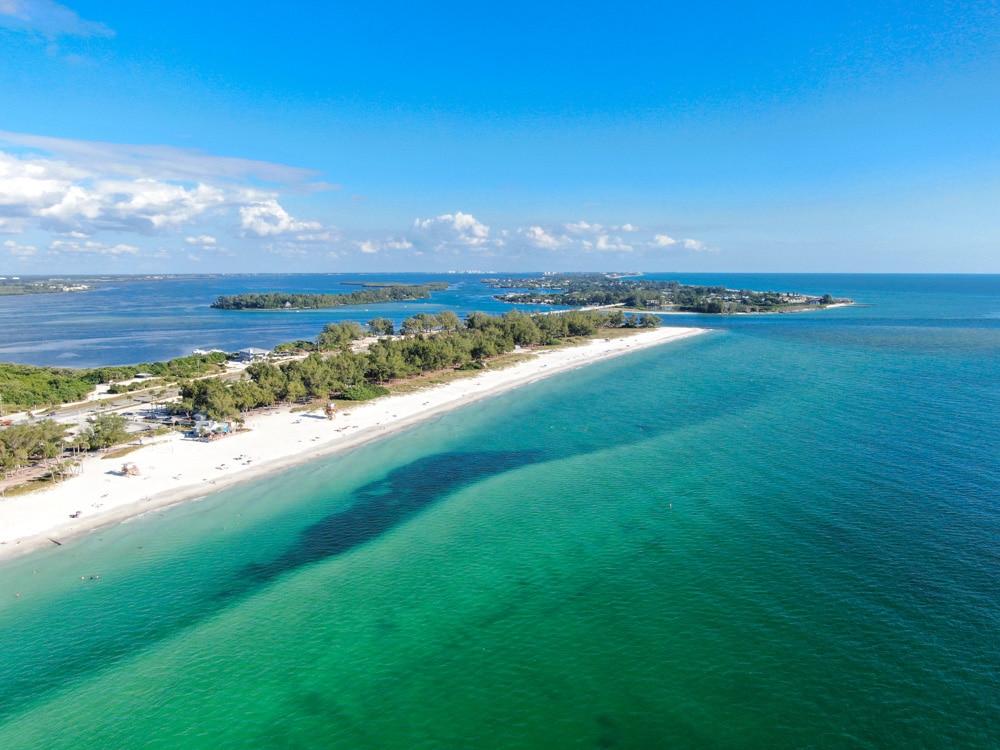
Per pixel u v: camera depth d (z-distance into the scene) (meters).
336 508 83.19
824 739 42.22
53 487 88.31
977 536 68.69
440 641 54.31
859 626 53.69
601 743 42.66
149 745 43.47
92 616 58.47
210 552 71.00
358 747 43.09
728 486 86.19
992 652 49.81
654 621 55.84
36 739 44.06
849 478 87.06
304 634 55.59
